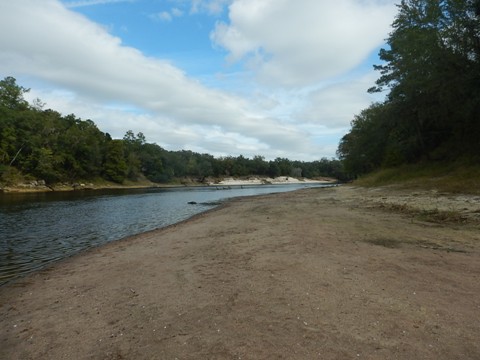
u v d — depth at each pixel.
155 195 51.53
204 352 3.59
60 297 6.00
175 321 4.44
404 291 5.08
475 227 10.21
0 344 4.26
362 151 52.09
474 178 21.12
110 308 5.14
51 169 68.62
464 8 24.58
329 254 7.48
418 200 17.39
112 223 18.91
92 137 86.38
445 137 34.06
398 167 37.75
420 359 3.27
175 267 7.28
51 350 3.95
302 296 5.04
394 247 8.01
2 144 62.28
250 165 164.38
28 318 5.09
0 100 71.00
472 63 24.84
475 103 24.16
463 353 3.36
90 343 4.03
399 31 30.28
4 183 58.22
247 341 3.77
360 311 4.42
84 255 10.03
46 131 74.75
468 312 4.29
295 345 3.63
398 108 31.56
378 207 16.53
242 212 18.73
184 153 157.88
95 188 80.00
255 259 7.39
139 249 9.88
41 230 16.30
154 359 3.52
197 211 25.41
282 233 10.47
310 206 19.66
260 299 5.01
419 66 26.66
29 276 7.95
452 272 5.94
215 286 5.76
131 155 104.00
